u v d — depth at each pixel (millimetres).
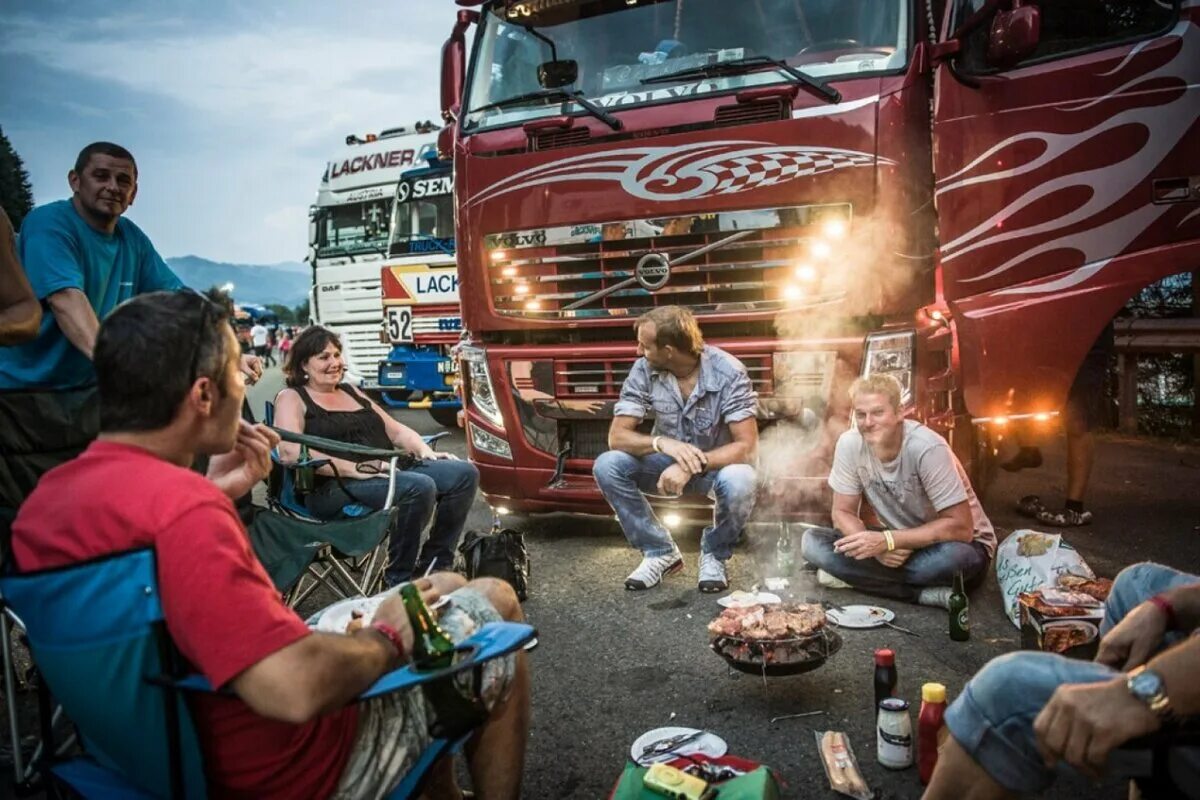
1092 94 4480
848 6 4500
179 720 1624
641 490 4691
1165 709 1537
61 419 3014
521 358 5066
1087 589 3432
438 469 4426
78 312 3350
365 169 11570
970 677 3334
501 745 2217
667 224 4629
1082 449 5180
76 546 1600
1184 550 4738
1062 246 4531
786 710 3137
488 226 5078
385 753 1869
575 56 5008
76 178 3520
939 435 4363
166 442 1712
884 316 4402
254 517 3441
